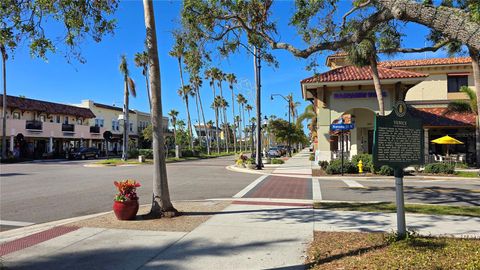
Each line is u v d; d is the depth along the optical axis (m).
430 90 32.16
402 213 6.39
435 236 6.77
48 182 18.12
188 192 14.55
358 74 25.39
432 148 30.42
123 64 39.53
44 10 7.16
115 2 7.95
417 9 4.70
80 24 7.55
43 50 7.30
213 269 5.29
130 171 26.16
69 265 5.51
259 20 9.10
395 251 5.59
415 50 10.51
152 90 9.02
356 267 5.02
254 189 15.21
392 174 20.56
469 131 29.73
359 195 13.24
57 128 47.62
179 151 46.66
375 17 6.25
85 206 11.24
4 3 6.61
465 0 6.90
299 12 8.48
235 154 74.75
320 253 5.82
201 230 7.56
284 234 7.17
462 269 4.69
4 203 11.77
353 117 27.41
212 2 8.59
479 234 7.02
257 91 27.69
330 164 22.50
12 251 6.26
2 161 36.84
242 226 7.91
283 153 58.19
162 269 5.31
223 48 10.17
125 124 39.53
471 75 31.62
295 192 14.15
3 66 37.97
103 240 6.86
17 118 44.19
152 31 8.96
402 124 6.32
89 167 30.98
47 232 7.52
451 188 15.62
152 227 7.85
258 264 5.47
